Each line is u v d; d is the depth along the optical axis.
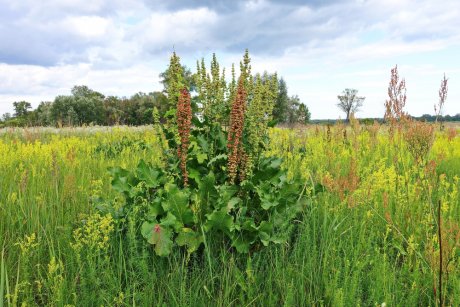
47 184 5.09
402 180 4.89
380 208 4.46
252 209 3.90
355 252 3.35
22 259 3.34
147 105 64.69
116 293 3.04
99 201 4.11
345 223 4.09
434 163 4.04
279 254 3.54
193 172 3.83
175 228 3.38
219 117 3.94
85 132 14.56
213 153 3.89
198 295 3.12
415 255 3.54
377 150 7.34
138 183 3.89
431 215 4.12
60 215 4.36
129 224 3.53
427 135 4.00
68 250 3.57
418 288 3.17
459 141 9.68
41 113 55.50
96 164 7.08
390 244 3.81
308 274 3.28
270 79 4.22
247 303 3.00
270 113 4.20
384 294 2.99
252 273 3.22
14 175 5.59
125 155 8.38
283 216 3.85
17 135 12.23
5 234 3.96
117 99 67.94
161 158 3.97
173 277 3.19
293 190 3.94
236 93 3.74
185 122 3.57
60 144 8.34
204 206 3.53
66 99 57.19
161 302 2.95
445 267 2.96
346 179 4.06
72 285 3.13
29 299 2.93
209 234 3.48
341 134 8.82
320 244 3.65
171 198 3.39
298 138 9.96
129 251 3.54
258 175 3.88
